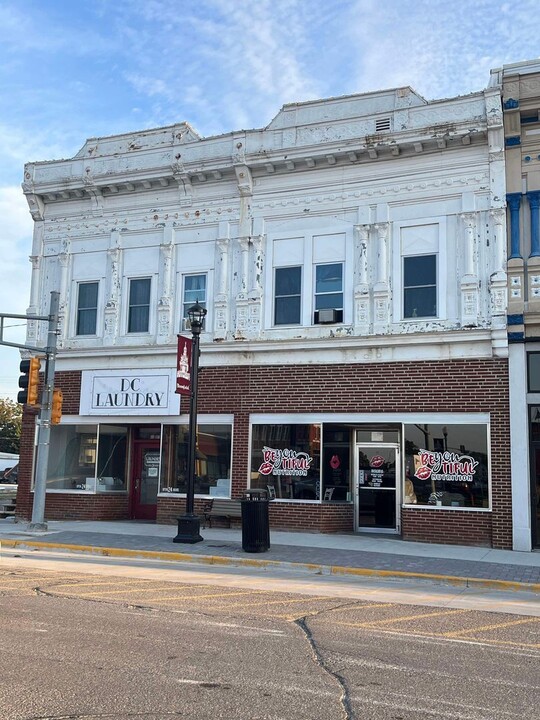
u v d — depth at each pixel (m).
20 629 7.69
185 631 7.92
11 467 49.22
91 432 21.00
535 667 6.94
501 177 17.33
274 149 19.42
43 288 22.22
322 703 5.61
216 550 14.87
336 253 18.92
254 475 18.81
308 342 18.53
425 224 18.09
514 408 16.41
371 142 18.44
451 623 9.05
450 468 16.88
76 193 21.91
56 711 5.18
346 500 18.41
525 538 15.88
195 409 16.38
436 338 17.25
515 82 17.23
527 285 16.73
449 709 5.58
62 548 15.44
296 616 9.07
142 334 20.75
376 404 17.78
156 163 21.08
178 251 20.70
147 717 5.13
